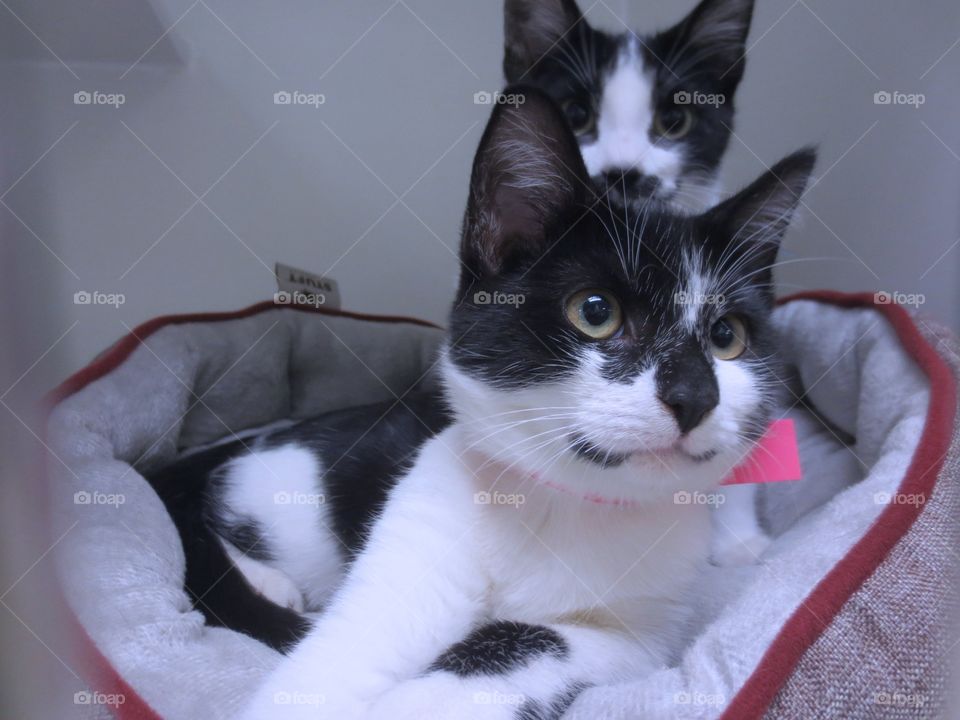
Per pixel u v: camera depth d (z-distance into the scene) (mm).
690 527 176
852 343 243
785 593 151
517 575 167
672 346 152
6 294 191
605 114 269
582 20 275
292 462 228
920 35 239
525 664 150
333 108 312
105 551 178
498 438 164
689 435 146
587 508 167
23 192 215
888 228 257
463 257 169
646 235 161
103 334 298
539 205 162
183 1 286
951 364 206
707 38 272
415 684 144
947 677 145
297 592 214
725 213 173
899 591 148
